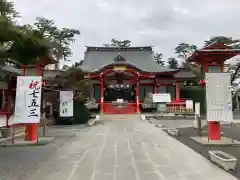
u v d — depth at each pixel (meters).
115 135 15.80
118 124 23.02
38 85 12.58
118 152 10.49
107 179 6.88
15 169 7.93
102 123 24.19
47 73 31.98
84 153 10.33
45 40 8.99
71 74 23.02
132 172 7.54
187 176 7.09
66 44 40.88
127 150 10.91
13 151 10.81
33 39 8.51
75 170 7.80
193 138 13.59
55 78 22.47
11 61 9.61
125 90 39.59
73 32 42.59
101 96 34.81
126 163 8.63
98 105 35.12
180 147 11.48
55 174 7.39
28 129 13.24
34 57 9.23
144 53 45.97
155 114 32.34
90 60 44.88
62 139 14.27
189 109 34.03
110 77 38.09
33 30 8.78
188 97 41.75
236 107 48.09
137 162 8.77
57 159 9.27
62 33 40.84
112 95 39.47
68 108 17.50
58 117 23.62
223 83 12.05
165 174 7.31
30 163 8.68
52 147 11.77
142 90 39.69
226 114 11.97
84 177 7.08
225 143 11.72
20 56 8.93
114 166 8.25
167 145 12.05
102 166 8.24
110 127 20.64
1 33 8.00
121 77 38.06
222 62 12.66
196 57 12.91
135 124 22.83
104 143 12.80
